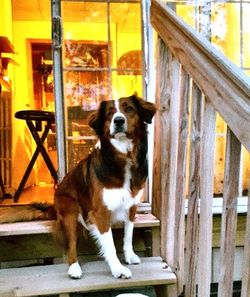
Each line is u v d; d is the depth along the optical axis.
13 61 5.05
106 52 2.53
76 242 2.10
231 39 2.59
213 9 2.55
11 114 4.14
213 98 1.46
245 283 1.28
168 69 2.06
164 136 2.08
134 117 1.99
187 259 1.81
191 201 1.76
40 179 4.96
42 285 1.81
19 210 2.39
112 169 1.96
